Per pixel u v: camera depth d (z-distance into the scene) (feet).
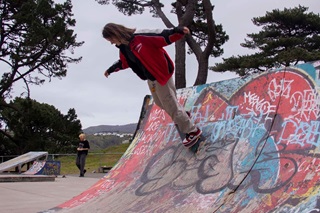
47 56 88.02
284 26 90.43
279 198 9.80
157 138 17.15
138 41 13.00
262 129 12.46
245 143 12.60
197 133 14.16
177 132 16.12
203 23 61.67
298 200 9.29
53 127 92.79
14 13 86.69
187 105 16.71
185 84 54.24
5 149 92.17
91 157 77.61
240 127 13.33
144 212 12.50
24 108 89.40
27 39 80.48
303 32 90.79
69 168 64.90
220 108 14.88
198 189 12.23
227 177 11.87
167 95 13.69
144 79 14.06
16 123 87.86
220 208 10.77
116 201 14.32
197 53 53.21
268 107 12.89
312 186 9.39
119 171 17.33
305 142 10.81
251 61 81.00
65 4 89.97
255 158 11.73
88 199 15.79
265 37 92.02
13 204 19.35
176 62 54.29
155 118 18.62
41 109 95.04
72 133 97.04
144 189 14.20
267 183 10.53
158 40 12.69
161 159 15.47
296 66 12.73
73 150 93.45
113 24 13.24
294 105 12.06
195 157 13.93
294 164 10.45
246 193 10.75
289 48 79.41
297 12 87.04
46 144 89.45
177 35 12.47
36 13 84.02
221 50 66.74
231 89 14.94
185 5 55.72
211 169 12.76
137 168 16.25
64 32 85.25
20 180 35.47
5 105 87.86
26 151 87.10
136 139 18.95
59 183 33.42
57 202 20.11
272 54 86.99
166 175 14.21
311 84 11.89
